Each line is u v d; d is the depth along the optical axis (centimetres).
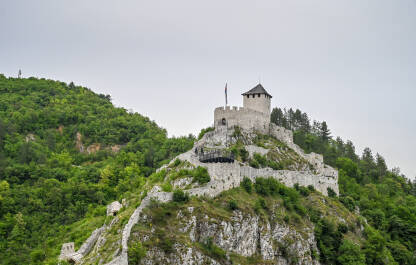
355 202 14462
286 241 10544
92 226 13138
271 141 14925
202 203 9962
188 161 12181
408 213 15325
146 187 12494
